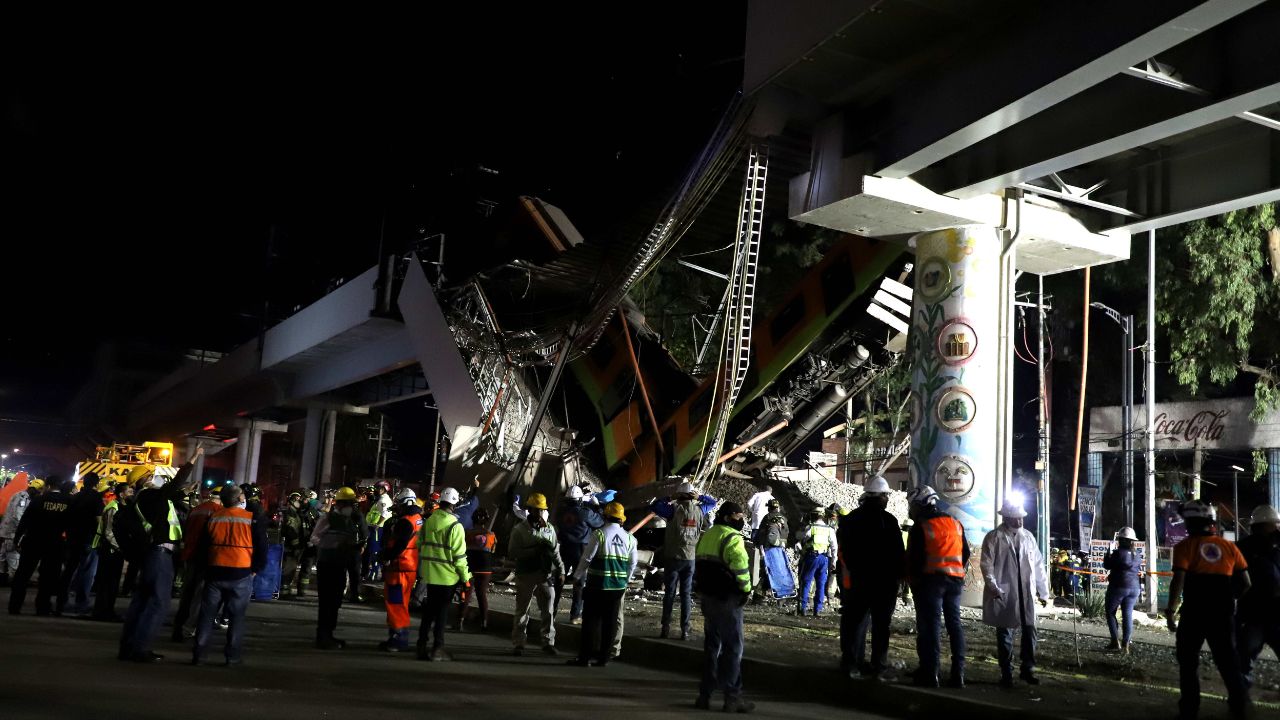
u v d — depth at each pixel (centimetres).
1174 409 3097
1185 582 807
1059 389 3750
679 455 2345
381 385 5169
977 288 1581
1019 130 1398
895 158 1412
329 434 5203
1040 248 1688
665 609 1230
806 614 1562
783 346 2150
